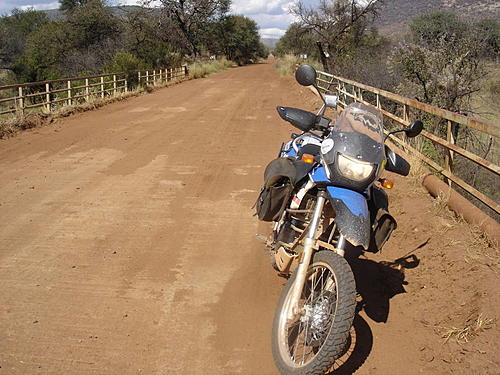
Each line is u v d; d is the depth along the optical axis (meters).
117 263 5.00
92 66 37.16
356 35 30.23
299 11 31.88
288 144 4.38
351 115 3.47
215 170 8.36
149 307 4.22
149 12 53.03
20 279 4.67
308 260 3.23
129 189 7.30
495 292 3.76
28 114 13.62
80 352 3.63
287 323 3.30
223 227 5.92
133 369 3.46
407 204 6.00
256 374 3.41
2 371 3.41
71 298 4.35
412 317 4.01
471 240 4.75
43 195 7.00
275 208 3.74
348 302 2.91
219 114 15.05
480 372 3.18
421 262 4.72
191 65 43.81
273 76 38.53
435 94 12.11
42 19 64.94
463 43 11.94
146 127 12.57
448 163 6.11
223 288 4.53
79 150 9.82
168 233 5.73
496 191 7.72
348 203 3.14
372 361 3.51
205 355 3.61
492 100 14.16
